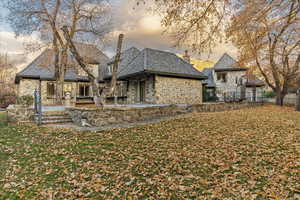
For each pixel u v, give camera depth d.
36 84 17.78
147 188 3.21
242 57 13.72
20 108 9.07
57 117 9.20
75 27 15.57
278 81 18.73
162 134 6.81
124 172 3.81
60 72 15.55
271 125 7.98
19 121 8.96
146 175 3.67
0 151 4.97
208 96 24.86
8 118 8.87
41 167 4.06
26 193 3.10
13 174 3.76
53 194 3.07
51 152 4.92
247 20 5.06
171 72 14.84
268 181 3.25
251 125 8.06
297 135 6.19
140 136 6.55
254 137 6.09
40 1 13.72
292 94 22.53
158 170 3.87
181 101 15.80
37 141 5.84
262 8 4.70
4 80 30.86
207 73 28.14
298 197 2.73
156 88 14.30
